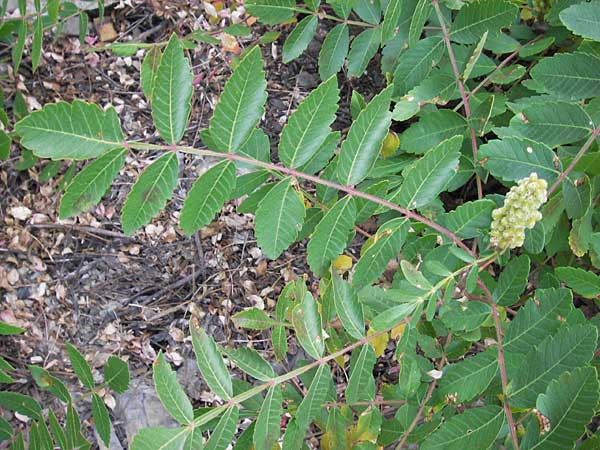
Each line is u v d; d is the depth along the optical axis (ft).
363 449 1.38
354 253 2.04
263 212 1.16
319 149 1.26
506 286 1.40
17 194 1.96
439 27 1.75
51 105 0.94
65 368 1.91
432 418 1.48
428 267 1.30
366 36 1.80
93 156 0.98
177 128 1.03
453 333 1.54
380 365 2.00
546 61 1.45
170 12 2.16
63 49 2.06
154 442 1.03
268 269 2.05
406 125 2.07
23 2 1.61
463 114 1.86
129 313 1.97
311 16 1.79
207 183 1.08
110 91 2.08
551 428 1.08
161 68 0.99
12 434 1.54
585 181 1.41
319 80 2.17
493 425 1.20
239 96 1.04
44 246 1.96
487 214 1.37
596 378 1.05
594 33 1.40
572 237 1.49
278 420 1.16
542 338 1.30
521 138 1.37
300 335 1.20
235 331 2.01
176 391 1.05
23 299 1.92
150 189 1.04
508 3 1.59
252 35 2.17
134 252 2.01
